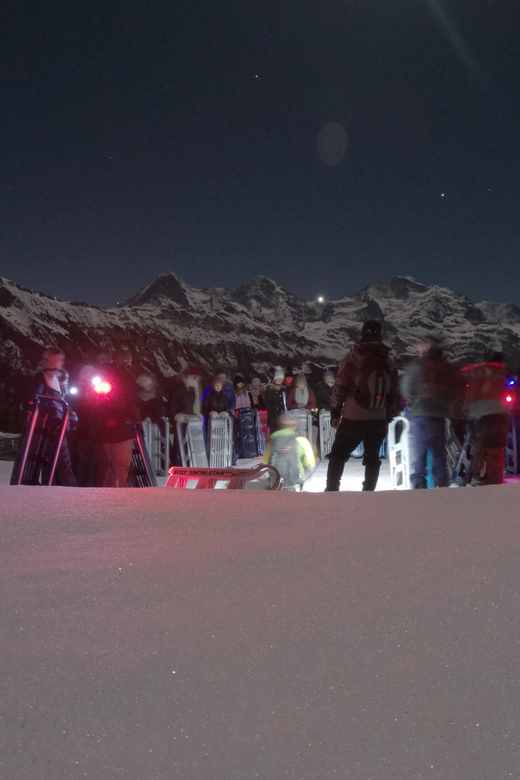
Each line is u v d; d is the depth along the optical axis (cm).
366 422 685
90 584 208
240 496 347
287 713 142
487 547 238
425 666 159
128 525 281
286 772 127
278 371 1303
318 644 169
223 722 139
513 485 357
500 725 138
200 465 1095
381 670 157
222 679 154
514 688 149
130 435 677
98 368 676
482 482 761
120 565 226
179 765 128
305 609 189
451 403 716
